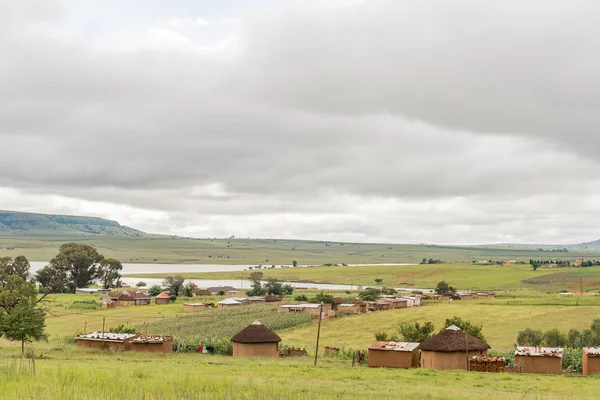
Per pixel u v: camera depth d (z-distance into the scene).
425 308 158.38
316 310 155.12
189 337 103.81
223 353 86.88
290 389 34.69
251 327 85.25
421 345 73.19
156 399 27.47
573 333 100.25
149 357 72.31
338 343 110.00
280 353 87.75
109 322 138.88
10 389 28.02
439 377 57.31
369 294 197.00
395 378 54.62
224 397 29.23
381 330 126.38
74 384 30.95
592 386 52.12
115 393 28.36
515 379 57.56
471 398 38.62
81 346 84.81
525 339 99.06
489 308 151.75
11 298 84.12
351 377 53.38
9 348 75.31
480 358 68.44
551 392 47.03
